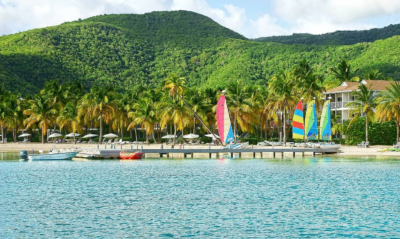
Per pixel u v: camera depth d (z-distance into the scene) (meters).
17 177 53.44
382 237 26.22
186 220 30.44
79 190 43.09
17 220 30.59
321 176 51.78
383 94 90.88
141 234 27.16
